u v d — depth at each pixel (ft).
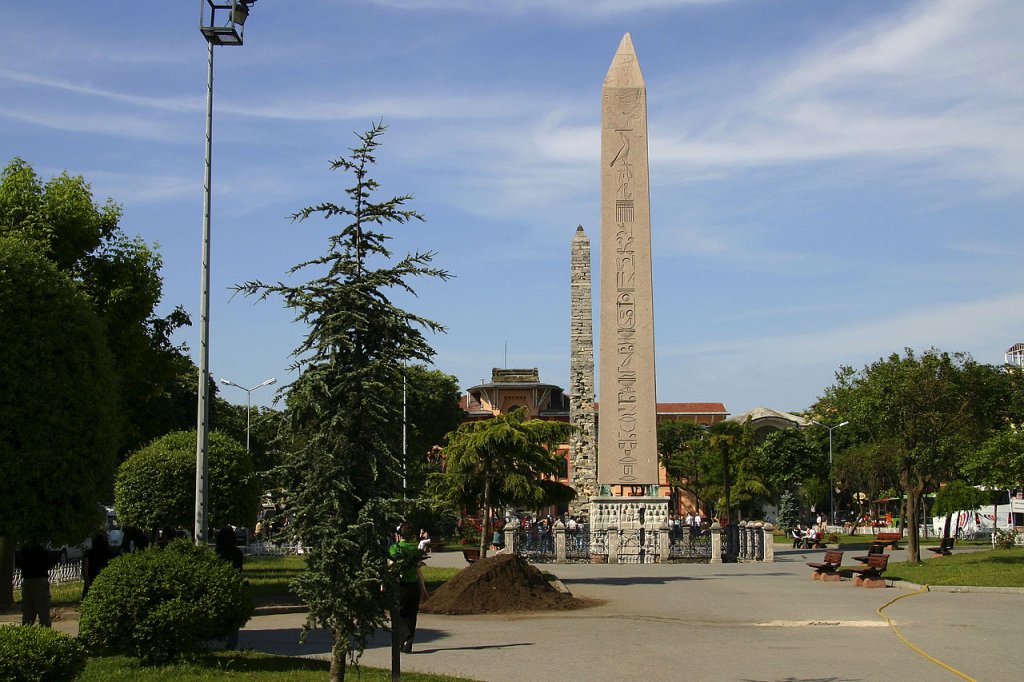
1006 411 166.09
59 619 66.49
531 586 74.69
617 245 116.47
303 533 32.55
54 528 59.88
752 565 123.03
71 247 89.15
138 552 47.09
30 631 33.99
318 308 33.53
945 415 113.09
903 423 114.42
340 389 32.78
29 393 59.98
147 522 87.97
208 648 47.91
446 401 239.09
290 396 33.27
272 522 33.60
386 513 32.48
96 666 44.16
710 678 43.88
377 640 57.00
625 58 118.01
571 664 48.08
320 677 42.22
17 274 61.21
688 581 98.58
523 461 102.73
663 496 129.49
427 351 34.32
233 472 90.43
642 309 117.70
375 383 32.50
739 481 228.43
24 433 59.62
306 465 32.94
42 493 60.03
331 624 32.65
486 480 102.89
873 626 62.90
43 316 61.57
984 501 136.36
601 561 127.85
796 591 87.56
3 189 88.22
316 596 32.40
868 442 222.48
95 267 92.22
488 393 301.02
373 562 32.45
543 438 106.11
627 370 118.42
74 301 64.13
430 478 101.96
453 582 74.90
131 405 124.77
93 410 63.21
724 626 63.52
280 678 41.88
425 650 53.01
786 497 241.76
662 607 74.74
